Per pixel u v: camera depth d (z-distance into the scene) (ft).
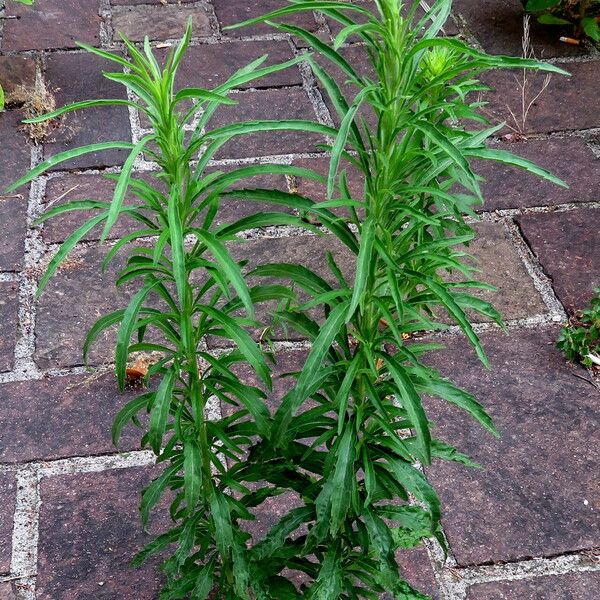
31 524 7.81
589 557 7.64
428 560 7.61
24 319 9.53
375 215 5.53
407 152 5.32
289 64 5.51
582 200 11.04
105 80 12.69
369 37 5.26
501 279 10.10
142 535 7.76
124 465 8.29
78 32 13.62
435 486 8.10
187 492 5.75
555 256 10.34
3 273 9.98
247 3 14.35
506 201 11.01
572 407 8.83
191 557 6.67
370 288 5.67
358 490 6.33
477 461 8.32
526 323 9.66
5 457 8.31
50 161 5.36
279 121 5.38
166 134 5.26
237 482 6.41
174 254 4.98
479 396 8.90
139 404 6.16
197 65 12.98
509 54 13.46
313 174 5.68
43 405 8.76
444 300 5.41
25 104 12.17
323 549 6.63
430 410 8.75
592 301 9.41
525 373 9.14
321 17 14.05
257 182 11.21
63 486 8.10
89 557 7.61
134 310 5.47
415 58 5.32
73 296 9.78
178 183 5.41
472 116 6.97
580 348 9.20
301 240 10.48
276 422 5.73
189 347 5.74
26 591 7.37
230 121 12.08
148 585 7.43
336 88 5.54
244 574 6.10
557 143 11.89
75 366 9.13
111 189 11.05
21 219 10.60
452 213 6.26
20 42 13.33
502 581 7.48
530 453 8.40
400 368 5.58
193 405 5.96
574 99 12.59
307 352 9.29
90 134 11.80
